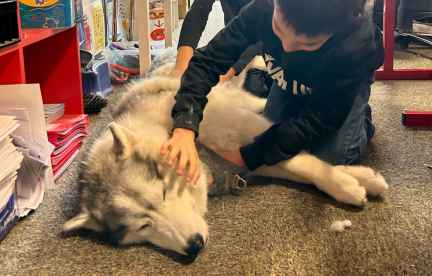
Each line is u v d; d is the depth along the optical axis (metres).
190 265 1.11
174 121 1.26
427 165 1.62
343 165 1.50
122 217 1.14
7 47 1.28
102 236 1.25
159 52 3.28
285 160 1.46
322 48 1.28
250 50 1.98
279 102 1.72
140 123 1.40
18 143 1.35
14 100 1.38
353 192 1.35
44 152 1.43
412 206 1.35
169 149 1.16
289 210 1.35
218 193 1.47
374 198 1.42
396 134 1.96
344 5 1.12
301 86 1.48
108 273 1.08
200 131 1.50
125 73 2.99
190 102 1.28
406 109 2.30
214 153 1.45
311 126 1.36
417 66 3.25
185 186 1.23
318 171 1.43
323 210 1.35
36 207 1.38
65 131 1.66
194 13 1.98
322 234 1.22
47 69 1.89
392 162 1.67
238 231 1.25
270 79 2.23
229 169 1.45
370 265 1.08
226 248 1.17
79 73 1.90
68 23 1.62
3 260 1.14
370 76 1.67
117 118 1.55
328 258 1.11
